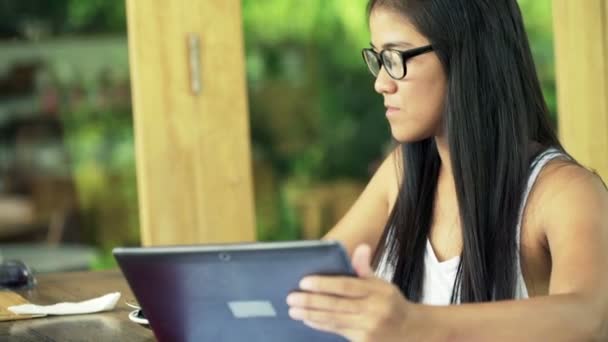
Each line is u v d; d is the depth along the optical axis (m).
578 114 4.16
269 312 1.48
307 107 7.99
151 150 3.74
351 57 7.91
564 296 1.53
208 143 3.82
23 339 2.00
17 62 7.34
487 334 1.45
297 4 7.81
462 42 1.82
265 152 7.96
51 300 2.40
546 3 6.70
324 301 1.38
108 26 7.48
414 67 1.84
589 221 1.71
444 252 2.00
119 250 1.51
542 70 6.70
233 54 3.84
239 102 3.86
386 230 2.12
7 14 7.30
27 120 7.34
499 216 1.84
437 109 1.86
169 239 3.77
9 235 7.08
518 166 1.84
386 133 8.03
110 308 2.24
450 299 1.95
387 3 1.85
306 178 7.99
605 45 4.14
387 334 1.38
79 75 7.44
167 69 3.75
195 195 3.80
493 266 1.85
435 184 2.05
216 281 1.48
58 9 7.40
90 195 7.35
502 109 1.84
